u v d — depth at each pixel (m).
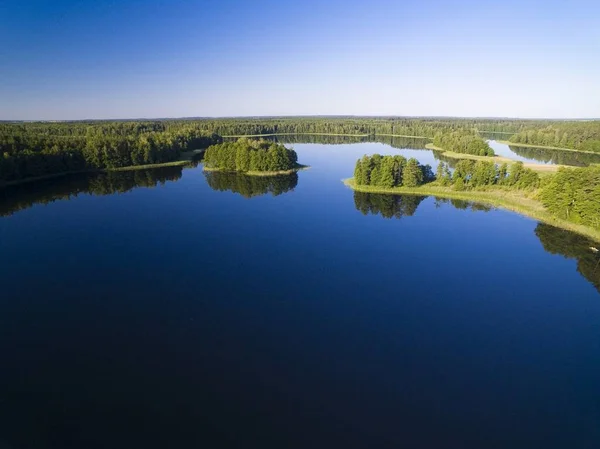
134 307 62.84
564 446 38.88
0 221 104.81
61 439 38.44
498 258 82.75
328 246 88.31
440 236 94.88
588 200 96.50
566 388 46.69
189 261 80.19
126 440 38.38
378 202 124.19
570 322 60.34
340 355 51.72
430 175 150.75
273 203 123.00
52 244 89.06
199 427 40.06
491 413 42.75
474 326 58.84
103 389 45.16
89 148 178.88
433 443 38.75
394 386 46.38
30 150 160.12
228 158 176.88
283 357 51.16
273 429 39.97
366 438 39.12
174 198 129.50
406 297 66.81
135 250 85.81
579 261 81.25
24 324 57.94
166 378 47.09
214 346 53.34
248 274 74.56
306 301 65.06
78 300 64.75
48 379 46.62
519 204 117.00
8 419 40.78
